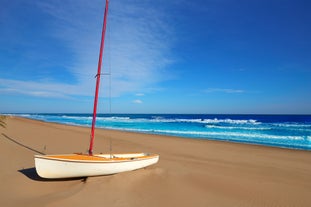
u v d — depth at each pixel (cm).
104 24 888
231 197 701
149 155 999
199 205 616
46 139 1830
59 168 706
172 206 591
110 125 4769
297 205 675
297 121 6147
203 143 2066
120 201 586
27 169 865
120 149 1622
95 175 762
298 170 1163
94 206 545
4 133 1992
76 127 3522
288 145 2195
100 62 878
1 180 720
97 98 866
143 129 3822
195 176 907
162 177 829
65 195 599
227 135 3012
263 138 2714
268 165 1258
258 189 805
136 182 746
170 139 2298
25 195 607
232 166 1192
